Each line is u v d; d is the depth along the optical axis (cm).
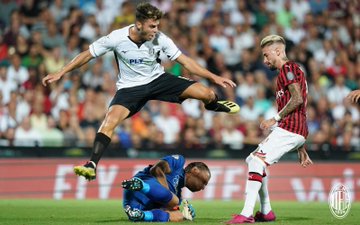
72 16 5794
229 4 6397
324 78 6059
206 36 6059
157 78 2625
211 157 4688
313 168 4816
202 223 2377
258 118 5588
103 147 2478
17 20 5612
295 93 2370
